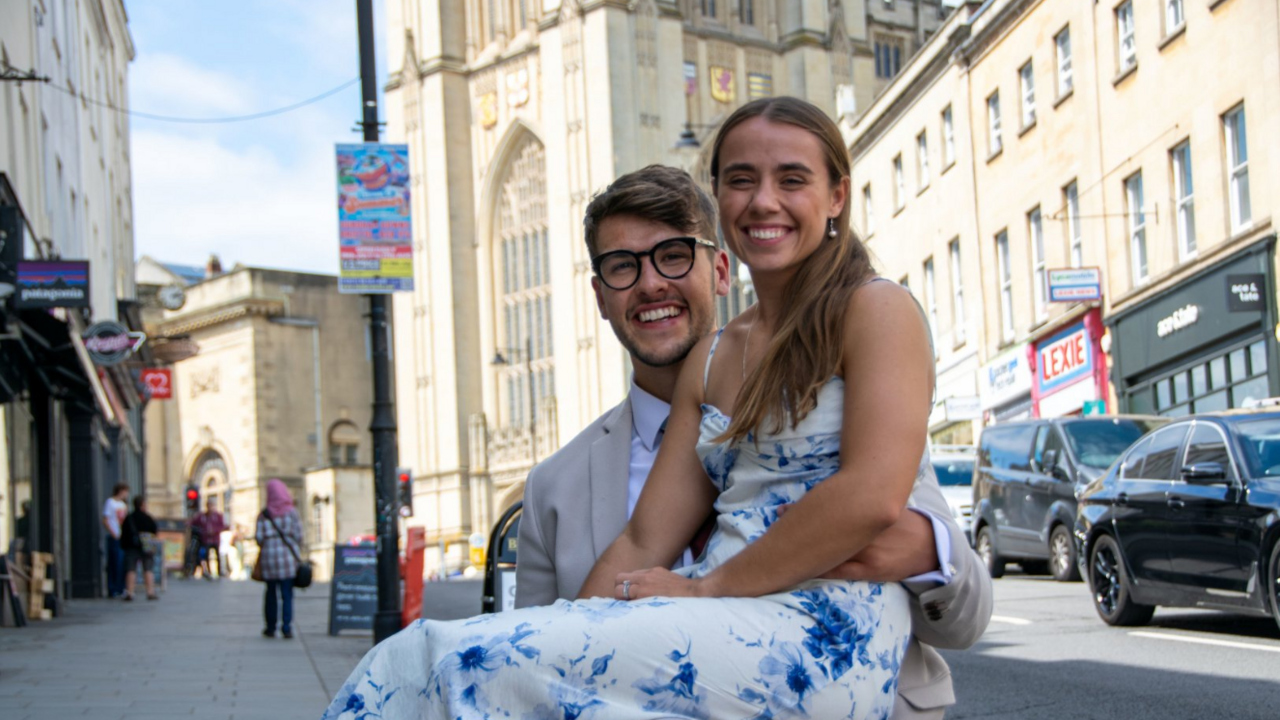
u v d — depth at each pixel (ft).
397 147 47.80
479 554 198.90
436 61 214.90
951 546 7.85
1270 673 26.78
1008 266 103.86
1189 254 78.79
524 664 6.82
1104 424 56.85
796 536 7.36
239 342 235.61
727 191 8.29
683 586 7.59
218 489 239.30
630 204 10.21
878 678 7.52
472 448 210.59
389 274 47.37
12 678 33.81
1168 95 78.84
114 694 30.35
